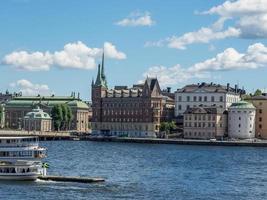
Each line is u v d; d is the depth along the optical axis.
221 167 180.38
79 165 180.88
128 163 192.25
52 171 158.75
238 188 128.88
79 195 114.19
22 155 148.12
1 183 129.00
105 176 148.62
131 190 122.12
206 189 126.50
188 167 178.75
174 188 126.88
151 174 155.62
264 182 140.50
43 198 110.25
